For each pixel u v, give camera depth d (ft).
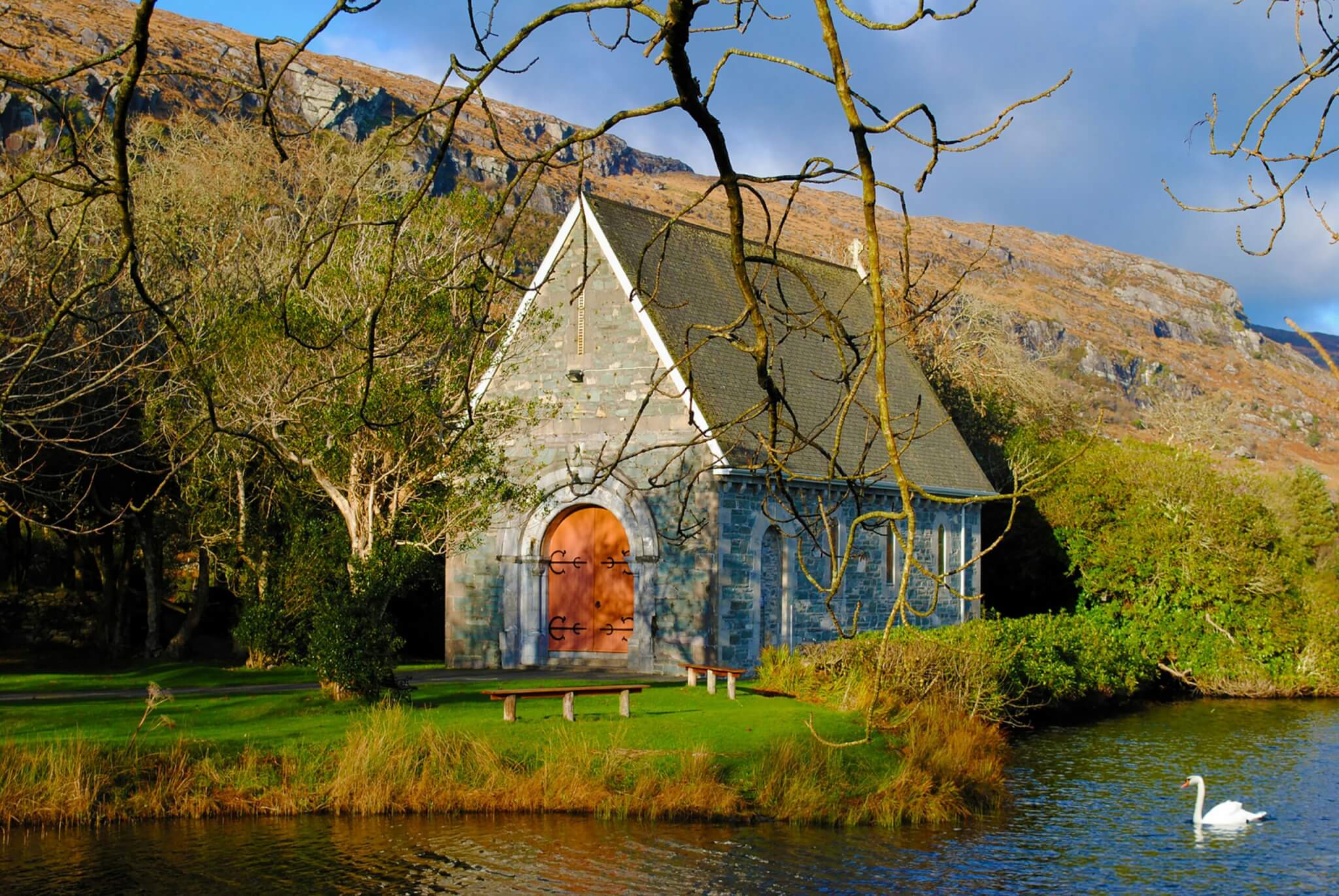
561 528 111.86
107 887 54.95
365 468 87.76
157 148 162.40
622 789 69.36
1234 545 141.38
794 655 99.19
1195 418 246.06
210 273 113.39
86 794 64.34
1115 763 93.76
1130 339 490.08
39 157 89.04
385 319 80.48
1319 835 71.72
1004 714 102.73
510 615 112.16
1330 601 146.51
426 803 67.72
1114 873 63.36
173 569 151.43
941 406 149.59
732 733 76.79
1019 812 76.18
